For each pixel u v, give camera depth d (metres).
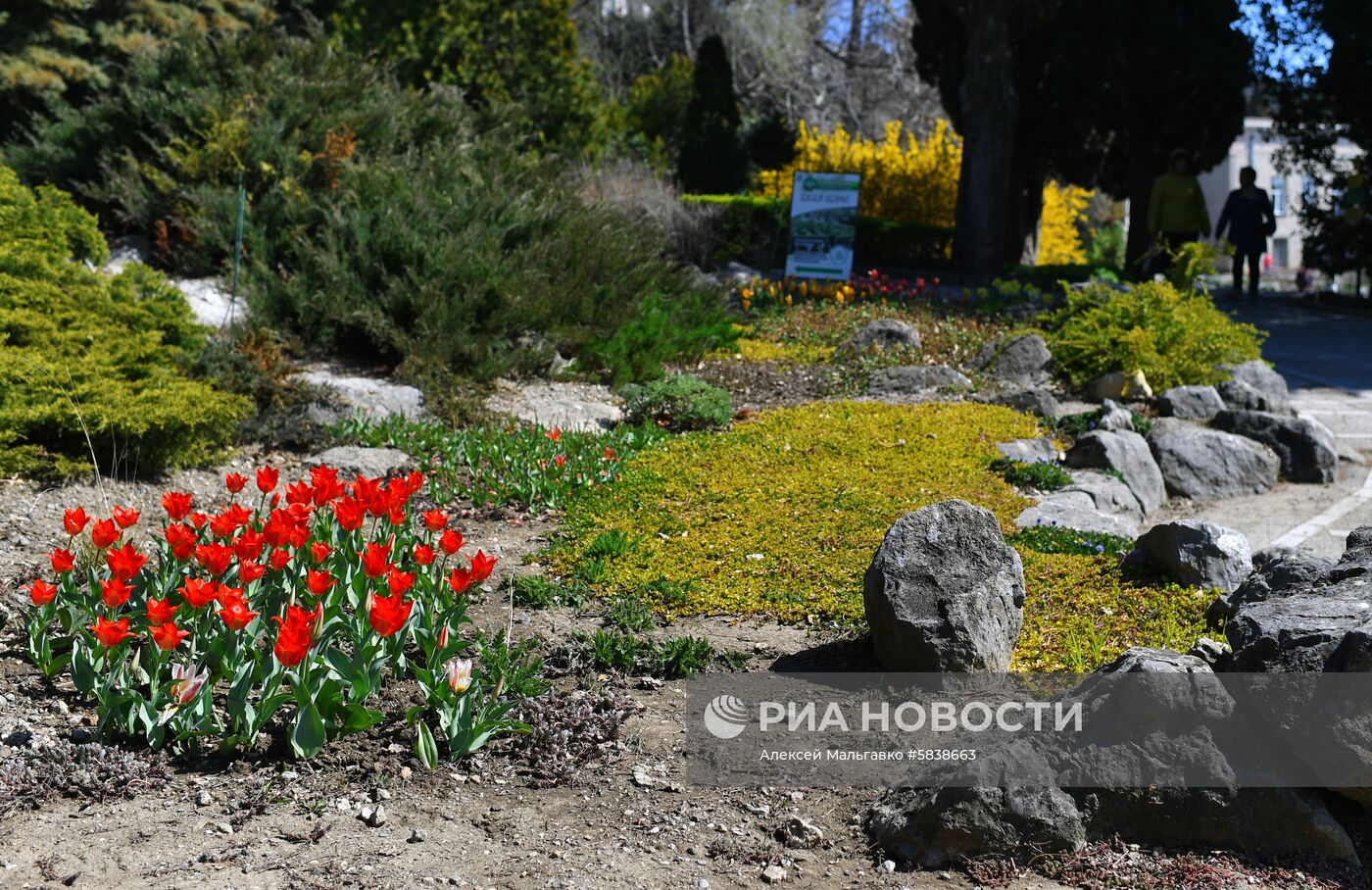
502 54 19.98
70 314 8.04
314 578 3.99
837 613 5.61
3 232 8.73
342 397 9.20
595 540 6.52
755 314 14.13
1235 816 3.57
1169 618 5.35
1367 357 13.86
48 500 6.61
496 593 5.88
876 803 3.82
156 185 12.00
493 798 3.85
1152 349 10.75
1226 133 20.64
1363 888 3.42
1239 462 9.16
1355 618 3.82
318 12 25.44
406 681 4.62
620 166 19.00
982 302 14.25
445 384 9.99
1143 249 21.06
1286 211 49.09
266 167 11.78
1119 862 3.51
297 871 3.33
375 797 3.79
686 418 9.67
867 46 34.81
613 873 3.41
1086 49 19.97
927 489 7.80
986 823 3.51
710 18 32.53
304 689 3.91
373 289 10.96
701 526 6.98
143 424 6.88
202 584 3.93
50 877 3.26
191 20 14.16
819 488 7.73
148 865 3.33
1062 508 7.46
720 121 23.41
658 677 4.91
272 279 10.68
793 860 3.54
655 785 3.97
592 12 32.78
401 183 11.68
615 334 11.26
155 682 4.04
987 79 18.73
